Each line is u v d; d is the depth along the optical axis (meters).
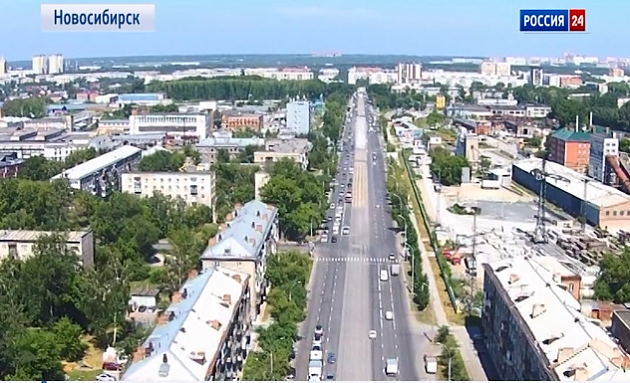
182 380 184.88
